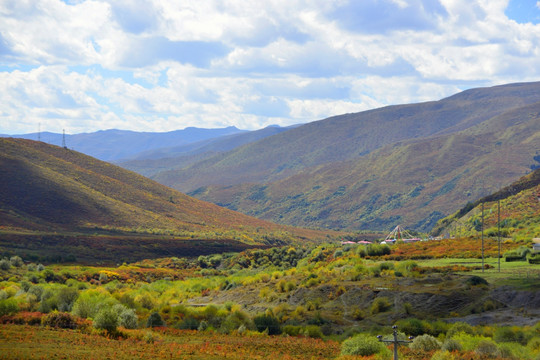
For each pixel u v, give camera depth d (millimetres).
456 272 77562
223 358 42969
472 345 45719
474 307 61656
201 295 95062
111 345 45469
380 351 44531
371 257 105562
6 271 111750
